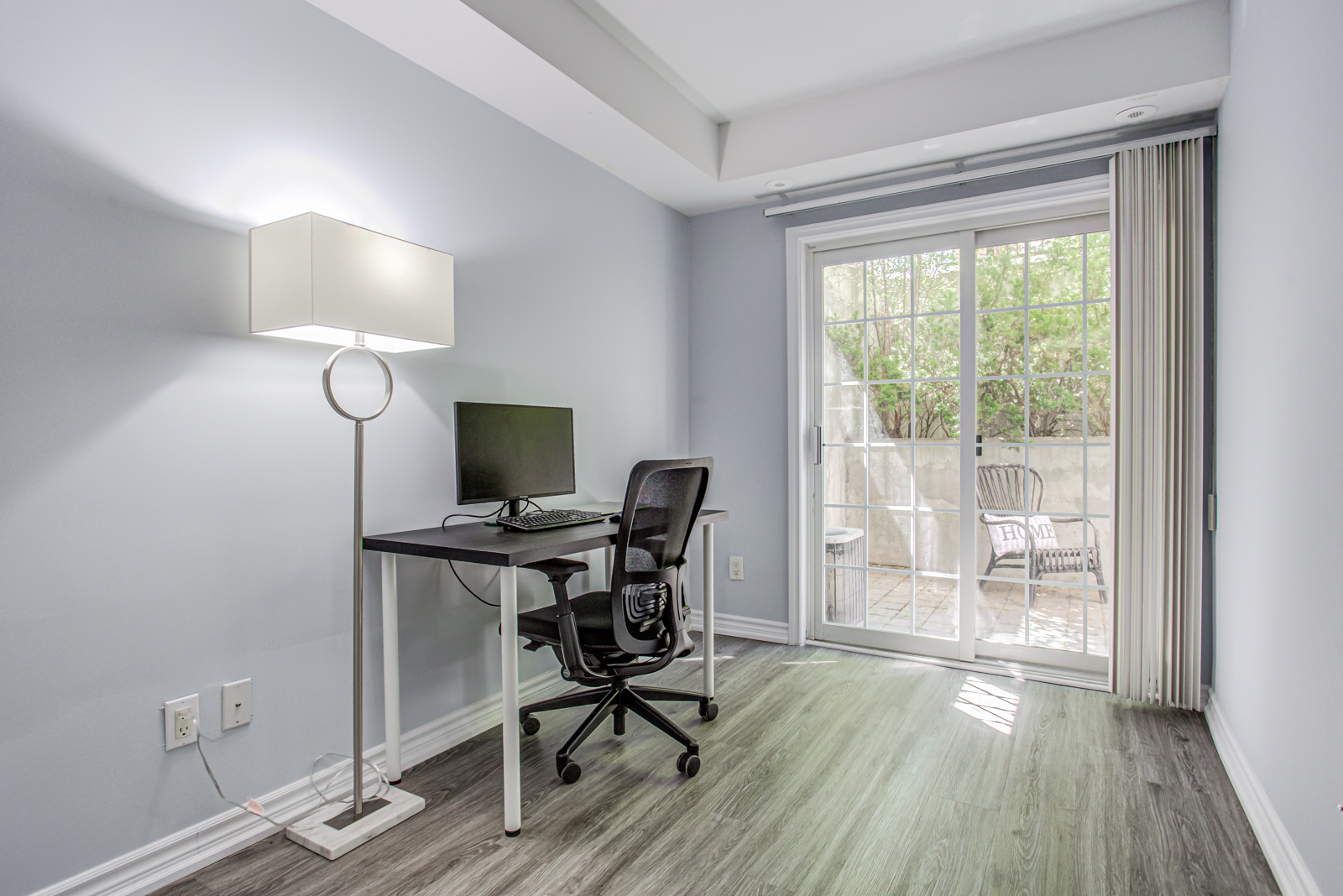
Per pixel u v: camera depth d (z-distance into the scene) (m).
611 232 3.11
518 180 2.58
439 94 2.25
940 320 3.17
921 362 3.22
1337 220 1.30
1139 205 2.60
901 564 3.28
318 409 1.88
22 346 1.34
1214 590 2.51
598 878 1.57
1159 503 2.58
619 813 1.85
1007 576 3.05
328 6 1.87
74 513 1.41
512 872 1.59
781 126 3.03
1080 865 1.61
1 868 1.31
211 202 1.64
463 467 2.16
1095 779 2.02
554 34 2.19
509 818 1.74
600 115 2.53
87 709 1.43
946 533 3.17
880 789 1.97
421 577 2.18
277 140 1.78
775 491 3.49
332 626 1.91
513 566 1.72
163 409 1.55
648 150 2.84
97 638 1.44
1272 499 1.74
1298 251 1.54
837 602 3.45
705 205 3.55
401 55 2.12
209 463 1.64
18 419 1.33
